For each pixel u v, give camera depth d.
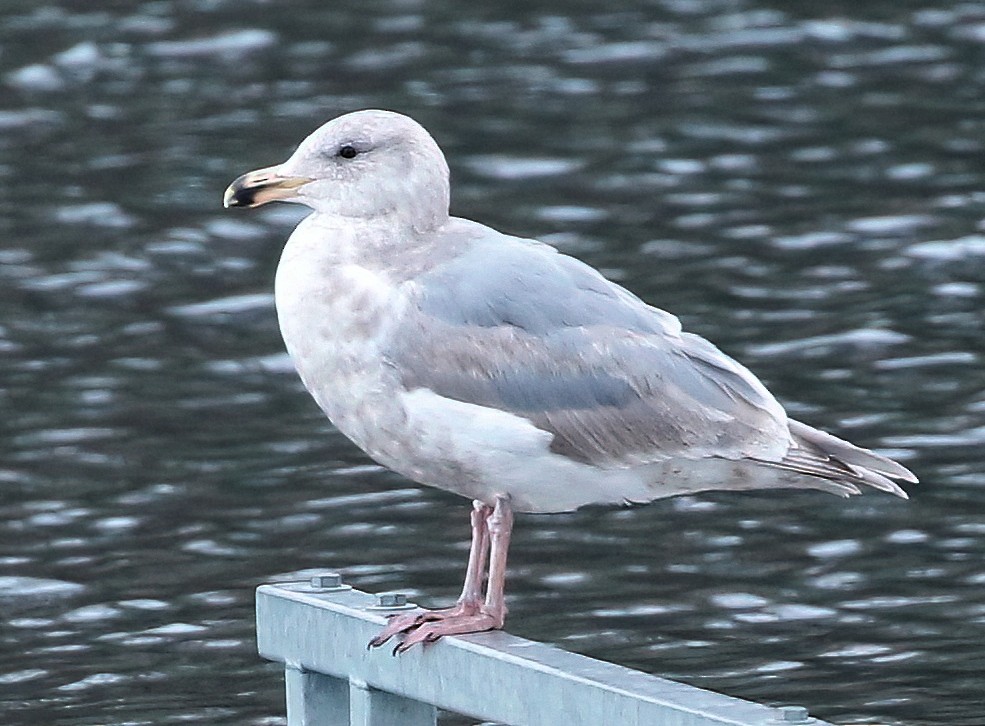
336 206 9.49
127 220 21.83
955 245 20.58
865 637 13.14
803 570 14.17
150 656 13.17
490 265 9.43
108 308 19.41
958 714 12.03
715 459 9.43
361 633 8.82
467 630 8.76
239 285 19.95
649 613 13.58
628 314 9.54
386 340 9.23
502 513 9.38
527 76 26.91
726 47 27.95
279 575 14.20
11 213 22.11
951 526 14.73
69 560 14.52
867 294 19.30
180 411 17.08
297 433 16.66
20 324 18.97
